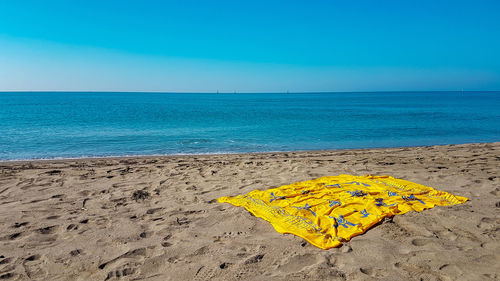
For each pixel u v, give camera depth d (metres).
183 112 41.62
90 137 17.73
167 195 6.10
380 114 38.09
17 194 6.18
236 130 21.64
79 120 27.92
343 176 7.07
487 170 7.79
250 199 5.57
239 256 3.71
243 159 10.56
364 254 3.70
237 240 4.13
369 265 3.46
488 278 3.17
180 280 3.26
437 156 10.09
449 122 27.09
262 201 5.42
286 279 3.22
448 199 5.47
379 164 8.91
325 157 10.76
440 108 51.25
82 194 6.18
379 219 4.56
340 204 5.13
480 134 19.44
